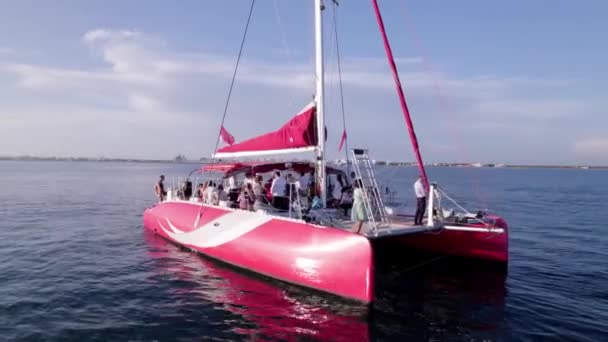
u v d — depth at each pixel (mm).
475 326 6402
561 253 11727
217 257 9547
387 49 8641
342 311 6801
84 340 5801
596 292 8094
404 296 7781
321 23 9594
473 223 9016
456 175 91625
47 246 12008
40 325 6281
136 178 57969
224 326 6277
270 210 9297
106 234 14031
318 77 9578
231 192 10750
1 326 6223
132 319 6531
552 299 7664
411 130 8523
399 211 9961
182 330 6141
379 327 6285
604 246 12836
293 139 9555
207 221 10070
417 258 10133
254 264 8375
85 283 8336
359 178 8078
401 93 8586
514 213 21812
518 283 8648
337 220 8672
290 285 7801
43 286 8141
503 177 86375
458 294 7914
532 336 6051
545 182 63031
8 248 11719
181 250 11125
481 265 9352
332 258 7129
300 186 9938
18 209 21203
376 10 8656
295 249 7656
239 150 10609
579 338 5988
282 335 5977
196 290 7840
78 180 51062
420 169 8562
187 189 13000
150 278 8625
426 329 6262
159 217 12594
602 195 35625
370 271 6695
